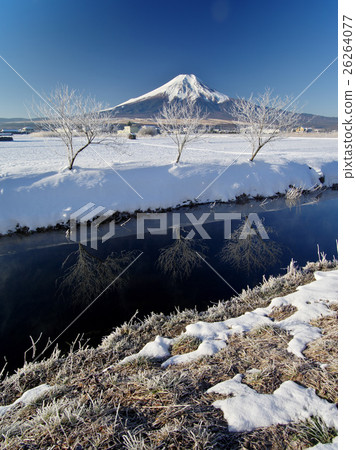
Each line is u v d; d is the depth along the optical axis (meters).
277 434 1.91
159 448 1.87
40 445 2.02
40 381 3.28
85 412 2.29
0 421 2.49
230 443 1.88
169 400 2.35
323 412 2.03
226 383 2.51
